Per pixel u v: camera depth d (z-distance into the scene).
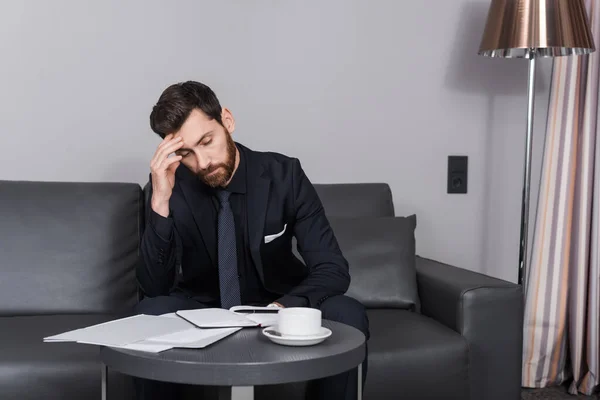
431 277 2.29
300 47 2.81
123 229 2.34
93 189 2.37
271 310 1.67
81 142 2.64
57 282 2.23
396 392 1.92
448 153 2.94
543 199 2.71
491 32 2.52
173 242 1.82
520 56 2.67
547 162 2.71
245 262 1.94
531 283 2.73
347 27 2.84
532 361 2.73
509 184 2.99
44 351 1.79
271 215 1.94
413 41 2.89
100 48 2.64
